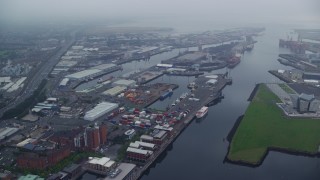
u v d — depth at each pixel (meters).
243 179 194.38
